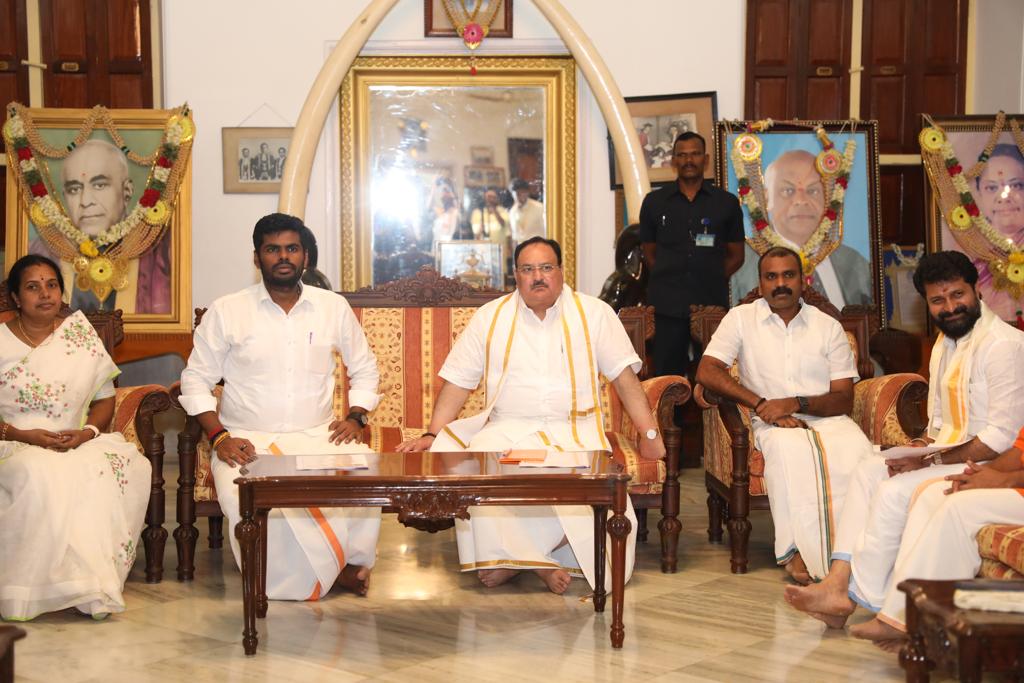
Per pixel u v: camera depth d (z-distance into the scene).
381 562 4.91
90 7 8.04
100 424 4.66
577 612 4.11
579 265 8.30
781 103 8.30
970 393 4.00
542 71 8.23
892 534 3.65
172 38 8.06
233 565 4.89
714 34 8.21
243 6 8.05
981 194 7.66
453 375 4.53
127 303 7.43
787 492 4.48
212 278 8.15
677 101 8.17
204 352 4.55
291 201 7.72
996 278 7.60
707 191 6.99
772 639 3.79
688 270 6.95
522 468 3.62
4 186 8.00
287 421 4.57
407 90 8.23
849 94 8.32
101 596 3.98
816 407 4.82
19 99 8.03
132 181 7.46
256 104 8.10
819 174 7.74
